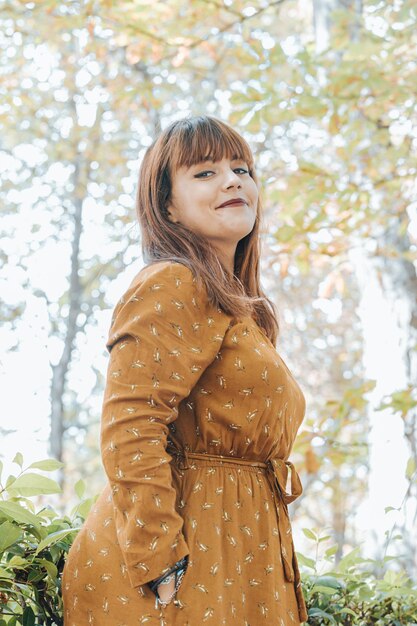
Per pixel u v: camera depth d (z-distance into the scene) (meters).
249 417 2.09
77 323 15.95
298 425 2.31
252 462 2.14
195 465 2.09
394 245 6.10
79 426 17.81
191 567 1.96
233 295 2.16
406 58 5.52
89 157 13.12
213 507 2.04
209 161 2.33
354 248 6.08
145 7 5.61
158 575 1.90
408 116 5.55
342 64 5.22
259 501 2.11
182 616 1.92
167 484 1.95
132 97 6.43
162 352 2.02
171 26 5.79
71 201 15.87
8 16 8.50
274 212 7.06
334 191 5.34
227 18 7.52
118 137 13.16
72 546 2.10
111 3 5.59
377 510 5.61
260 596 2.02
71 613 2.03
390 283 6.07
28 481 2.19
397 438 5.66
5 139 14.20
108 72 10.68
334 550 2.84
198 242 2.29
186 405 2.11
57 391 15.27
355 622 2.76
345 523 16.53
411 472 4.51
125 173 13.59
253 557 2.05
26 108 12.09
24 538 2.25
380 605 2.85
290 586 2.14
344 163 6.11
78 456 18.56
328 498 16.44
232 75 10.45
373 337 6.14
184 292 2.08
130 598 1.95
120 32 5.81
